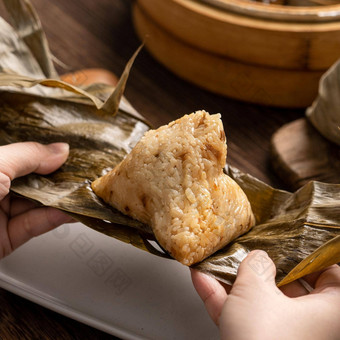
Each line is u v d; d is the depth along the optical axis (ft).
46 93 2.07
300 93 2.44
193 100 2.48
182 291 1.89
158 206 1.76
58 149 1.94
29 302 1.91
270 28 2.30
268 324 1.65
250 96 2.46
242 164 2.31
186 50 2.46
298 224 1.83
